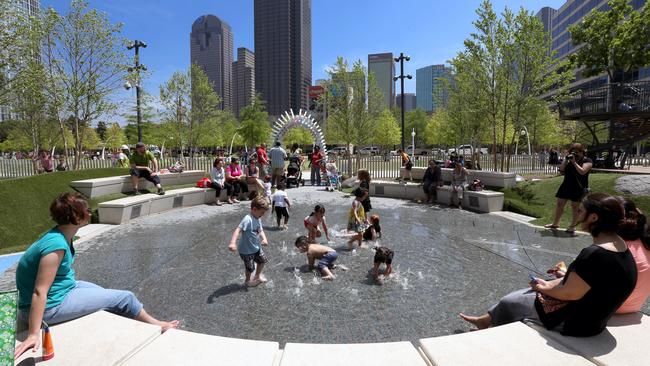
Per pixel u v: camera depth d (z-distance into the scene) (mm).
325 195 14805
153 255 6531
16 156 38312
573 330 2711
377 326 3891
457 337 2775
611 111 18484
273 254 6504
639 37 21125
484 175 13414
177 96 30516
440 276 5391
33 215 8617
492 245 7105
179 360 2521
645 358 2441
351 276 5395
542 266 5832
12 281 5301
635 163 25438
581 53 24375
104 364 2434
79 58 15492
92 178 12016
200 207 12188
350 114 24203
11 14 12352
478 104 18078
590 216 2775
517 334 2797
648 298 4383
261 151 16422
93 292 3229
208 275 5473
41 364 2424
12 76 13180
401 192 14430
